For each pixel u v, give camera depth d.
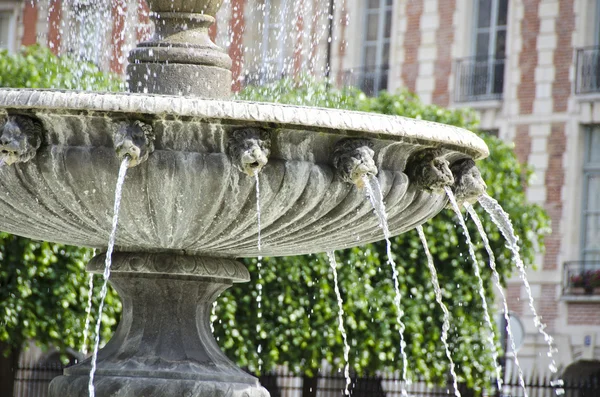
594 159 36.69
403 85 39.03
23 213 8.52
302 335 20.62
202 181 7.98
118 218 8.23
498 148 23.98
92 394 8.70
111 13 17.75
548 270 36.28
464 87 38.19
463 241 22.47
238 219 8.28
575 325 35.56
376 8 38.88
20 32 35.84
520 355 36.00
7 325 19.16
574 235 36.53
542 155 37.12
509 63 37.69
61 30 22.64
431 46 38.72
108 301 19.33
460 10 38.25
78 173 7.96
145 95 7.80
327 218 8.50
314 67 32.06
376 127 8.14
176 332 9.27
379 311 21.20
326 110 8.05
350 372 25.33
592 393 27.97
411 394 25.38
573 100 36.81
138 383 8.88
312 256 20.67
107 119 7.84
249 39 29.31
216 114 7.79
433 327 22.17
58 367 26.81
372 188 8.38
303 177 8.12
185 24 9.33
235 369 9.32
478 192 9.10
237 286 20.36
